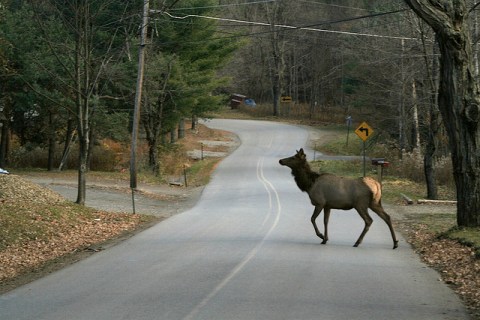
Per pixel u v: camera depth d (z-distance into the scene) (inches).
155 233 1445.6
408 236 1401.3
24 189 1728.6
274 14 6555.1
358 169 3526.1
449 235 1222.9
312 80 7406.5
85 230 1508.4
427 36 2385.6
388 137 4365.2
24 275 1034.1
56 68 2613.2
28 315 705.0
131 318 667.4
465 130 1232.8
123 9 2413.9
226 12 6146.7
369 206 1219.9
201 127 6264.8
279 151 4911.4
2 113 2992.1
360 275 914.1
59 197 1817.2
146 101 3174.2
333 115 7145.7
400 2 2908.5
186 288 818.8
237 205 2074.3
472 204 1248.8
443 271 951.0
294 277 891.4
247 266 976.9
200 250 1152.8
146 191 2573.8
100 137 3496.6
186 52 3727.9
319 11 6604.3
